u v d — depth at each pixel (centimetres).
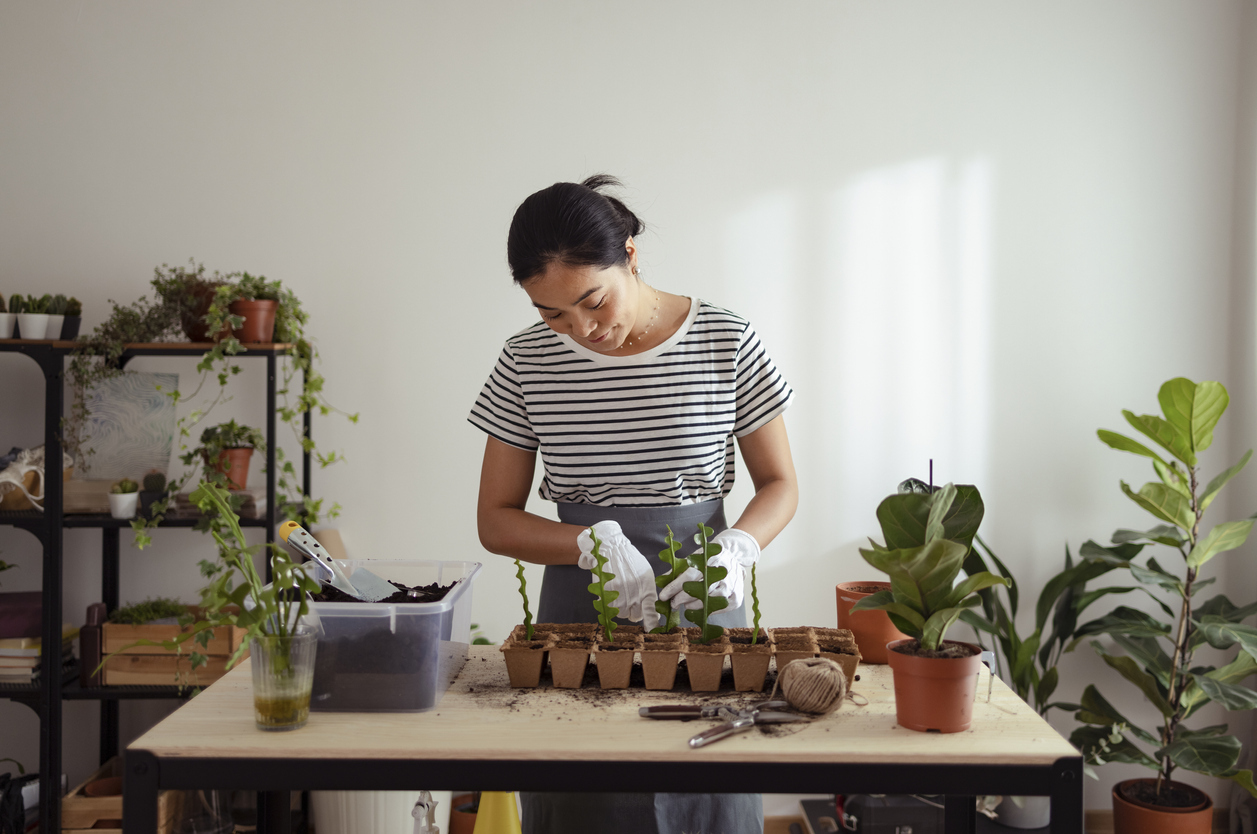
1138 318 257
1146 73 255
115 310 224
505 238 253
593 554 123
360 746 98
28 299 220
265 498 229
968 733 102
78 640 238
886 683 120
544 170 253
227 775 98
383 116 252
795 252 255
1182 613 228
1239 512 256
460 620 125
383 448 254
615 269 127
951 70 255
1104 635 257
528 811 138
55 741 217
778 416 152
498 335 254
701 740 99
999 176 256
